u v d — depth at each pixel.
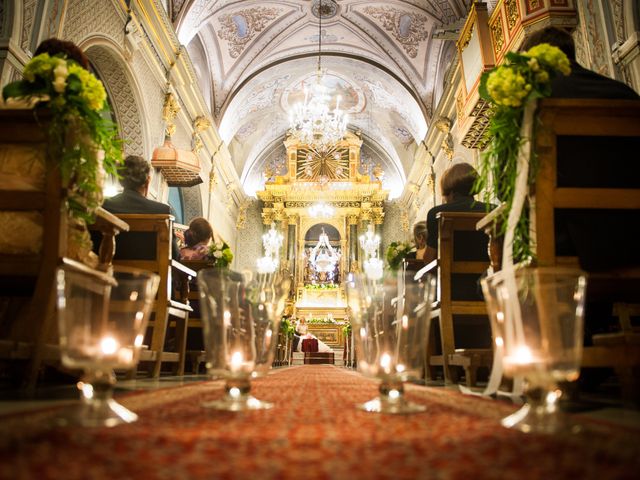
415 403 1.68
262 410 1.44
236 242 18.14
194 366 4.48
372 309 1.48
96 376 1.17
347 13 12.73
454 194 3.91
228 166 15.60
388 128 17.61
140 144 8.56
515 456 0.84
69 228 2.32
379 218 18.23
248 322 1.49
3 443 0.88
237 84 14.04
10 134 2.18
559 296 1.09
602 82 2.26
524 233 2.01
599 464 0.79
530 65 2.01
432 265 3.49
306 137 13.90
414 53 13.11
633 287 2.04
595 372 2.29
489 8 8.70
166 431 1.04
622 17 4.57
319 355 14.08
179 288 4.30
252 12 12.48
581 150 2.05
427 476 0.71
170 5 9.70
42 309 2.02
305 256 18.42
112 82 8.11
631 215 2.03
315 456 0.83
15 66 4.87
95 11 6.64
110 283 1.12
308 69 15.32
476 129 7.54
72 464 0.74
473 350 2.60
